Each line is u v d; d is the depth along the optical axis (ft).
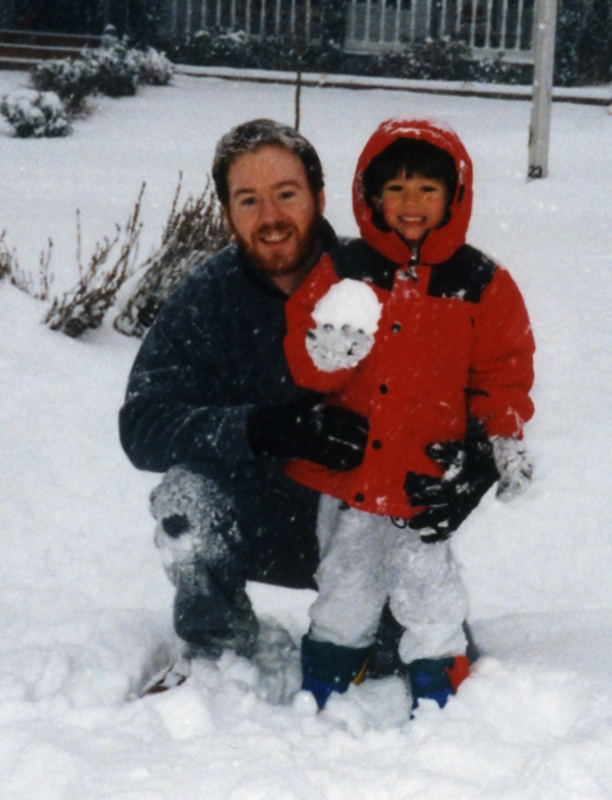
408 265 9.00
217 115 56.49
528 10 73.67
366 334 8.61
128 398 9.30
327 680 9.10
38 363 19.53
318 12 72.59
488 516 14.25
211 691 8.88
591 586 12.58
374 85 66.74
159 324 9.46
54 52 66.90
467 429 9.18
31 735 8.11
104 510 14.51
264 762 7.71
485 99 64.13
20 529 13.82
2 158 43.78
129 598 12.27
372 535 9.04
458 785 7.39
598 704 8.34
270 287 9.25
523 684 8.71
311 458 8.75
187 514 8.95
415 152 8.79
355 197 9.25
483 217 32.50
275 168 8.82
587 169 40.57
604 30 68.59
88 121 53.67
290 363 8.95
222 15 76.54
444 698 8.73
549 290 24.85
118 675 9.30
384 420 8.79
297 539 9.57
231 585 9.24
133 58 62.85
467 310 8.89
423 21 74.95
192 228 23.13
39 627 10.39
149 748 7.97
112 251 28.78
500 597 12.35
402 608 8.89
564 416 17.54
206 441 8.80
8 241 29.25
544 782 7.36
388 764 7.82
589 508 14.34
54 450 15.98
